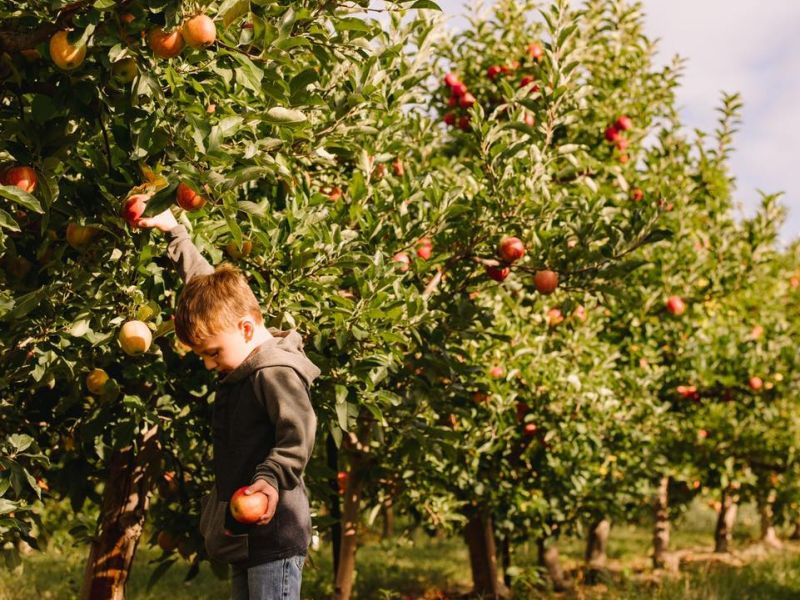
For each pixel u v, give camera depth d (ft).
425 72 16.87
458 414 17.40
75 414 15.57
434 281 16.40
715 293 32.65
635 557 45.16
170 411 15.55
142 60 9.03
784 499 42.27
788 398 35.22
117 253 11.21
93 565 15.83
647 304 31.42
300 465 8.04
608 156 29.73
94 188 10.69
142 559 39.91
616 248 16.31
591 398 25.91
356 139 16.15
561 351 26.96
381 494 24.49
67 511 31.94
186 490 17.28
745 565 39.75
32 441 11.56
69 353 11.97
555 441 26.30
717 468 37.14
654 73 32.30
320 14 10.83
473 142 16.71
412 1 11.07
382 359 13.89
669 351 33.42
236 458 8.37
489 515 28.32
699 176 32.53
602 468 28.71
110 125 10.07
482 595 29.68
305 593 27.40
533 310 25.73
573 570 39.58
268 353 8.46
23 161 9.62
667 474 35.01
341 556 22.91
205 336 8.53
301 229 13.20
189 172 8.76
